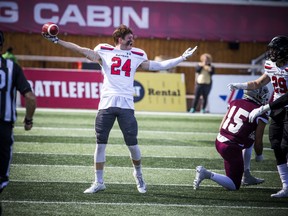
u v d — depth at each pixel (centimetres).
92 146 2933
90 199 1873
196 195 1989
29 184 2059
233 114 1952
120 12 5538
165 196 1956
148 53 5669
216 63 5634
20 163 2434
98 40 5606
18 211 1709
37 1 5491
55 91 4700
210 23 5641
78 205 1795
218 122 4159
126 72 1902
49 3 5491
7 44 5588
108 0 5512
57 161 2511
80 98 4719
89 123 3812
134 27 5556
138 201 1875
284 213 1794
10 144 1528
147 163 2556
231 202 1906
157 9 5559
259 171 2472
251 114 1902
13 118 1525
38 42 5616
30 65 5644
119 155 2714
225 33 5669
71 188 2019
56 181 2123
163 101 4794
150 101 4775
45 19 5509
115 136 3288
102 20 5528
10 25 5494
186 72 5697
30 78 4697
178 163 2586
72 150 2794
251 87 1931
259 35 5700
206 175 1931
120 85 1894
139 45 5653
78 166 2420
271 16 5706
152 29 5575
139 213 1733
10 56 4794
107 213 1720
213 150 2961
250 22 5688
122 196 1933
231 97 4859
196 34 5634
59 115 4178
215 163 2623
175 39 5678
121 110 1888
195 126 3891
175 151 2892
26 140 3022
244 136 1936
